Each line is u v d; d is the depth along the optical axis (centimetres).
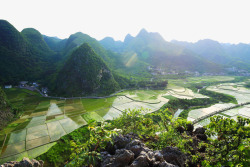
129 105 10138
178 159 1584
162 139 2123
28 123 7144
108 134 1485
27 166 1814
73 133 5978
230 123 1570
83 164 1510
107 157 1572
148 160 1396
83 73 14200
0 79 14212
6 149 5059
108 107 9706
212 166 1401
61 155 4722
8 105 8112
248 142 1314
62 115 8212
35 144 5347
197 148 1922
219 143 1529
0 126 6612
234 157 1329
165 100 11294
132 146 1664
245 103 10312
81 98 12006
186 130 2530
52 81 15312
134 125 2795
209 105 10038
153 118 7206
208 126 1784
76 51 16025
